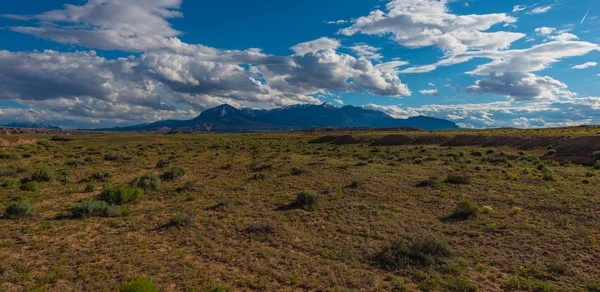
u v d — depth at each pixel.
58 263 12.45
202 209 22.23
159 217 20.06
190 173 38.97
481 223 18.78
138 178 30.69
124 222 18.59
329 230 18.20
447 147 64.19
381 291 11.17
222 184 31.55
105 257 13.40
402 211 21.66
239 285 11.36
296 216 20.73
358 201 24.41
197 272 12.16
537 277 12.48
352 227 18.61
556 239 16.09
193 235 16.67
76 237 15.76
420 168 38.97
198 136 113.06
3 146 61.78
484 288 11.48
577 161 43.25
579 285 11.72
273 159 49.88
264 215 21.00
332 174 35.44
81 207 19.58
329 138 87.94
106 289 10.43
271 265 13.23
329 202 24.12
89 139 87.75
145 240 15.68
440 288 11.48
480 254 14.65
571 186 26.72
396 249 14.49
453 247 15.45
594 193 24.03
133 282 9.75
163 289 10.65
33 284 10.70
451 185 28.58
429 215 20.75
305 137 106.38
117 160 48.72
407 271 12.90
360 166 40.94
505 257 14.30
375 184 29.78
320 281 11.82
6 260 12.66
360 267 13.36
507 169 37.06
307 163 44.69
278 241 16.27
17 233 15.92
